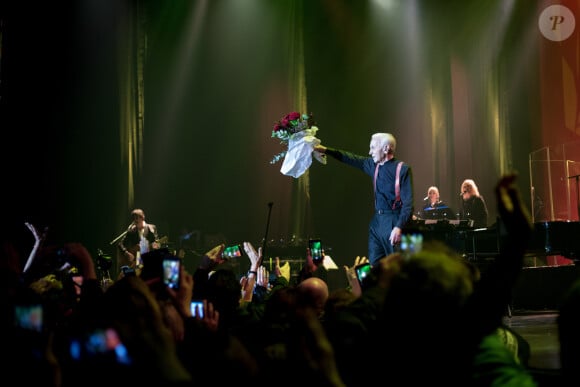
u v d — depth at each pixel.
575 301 1.75
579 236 7.09
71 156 11.70
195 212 14.05
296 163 6.63
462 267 1.95
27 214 10.96
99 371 1.95
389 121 15.04
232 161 14.31
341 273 9.51
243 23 14.12
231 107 14.23
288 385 1.98
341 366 2.42
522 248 1.89
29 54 11.09
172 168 13.81
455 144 14.62
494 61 14.16
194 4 13.73
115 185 12.41
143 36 13.23
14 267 2.71
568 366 1.75
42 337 2.07
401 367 1.88
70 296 3.48
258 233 14.45
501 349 1.98
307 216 14.80
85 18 11.94
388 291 1.94
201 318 2.74
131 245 10.93
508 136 14.08
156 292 2.86
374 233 6.28
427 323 1.86
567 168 12.93
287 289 3.21
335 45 14.79
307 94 14.77
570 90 13.52
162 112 13.64
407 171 6.09
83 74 11.91
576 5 13.45
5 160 10.61
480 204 11.17
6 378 2.00
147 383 1.96
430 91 14.80
